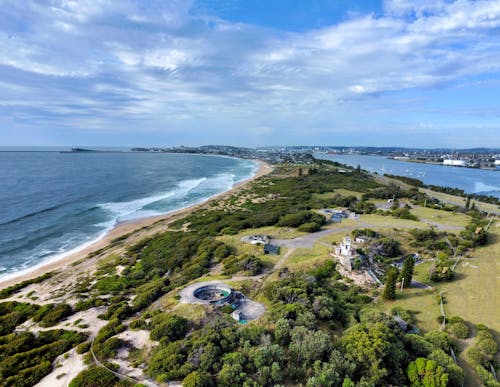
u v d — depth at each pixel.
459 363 29.84
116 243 69.94
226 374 24.92
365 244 58.12
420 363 26.97
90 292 46.25
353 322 34.28
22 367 29.30
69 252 65.88
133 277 50.94
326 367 25.20
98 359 29.61
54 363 29.95
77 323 36.88
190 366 26.70
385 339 28.53
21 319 38.56
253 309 36.97
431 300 41.41
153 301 41.47
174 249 60.62
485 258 53.97
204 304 37.44
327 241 60.59
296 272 46.97
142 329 34.00
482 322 36.12
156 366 27.23
